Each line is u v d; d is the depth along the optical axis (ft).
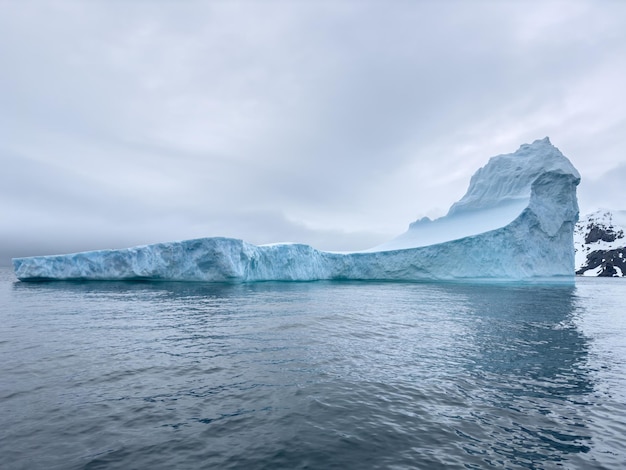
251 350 32.94
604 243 539.29
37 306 61.00
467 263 138.10
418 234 183.52
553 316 55.67
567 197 144.15
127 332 40.11
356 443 16.89
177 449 16.17
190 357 30.45
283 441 16.98
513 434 18.17
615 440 17.72
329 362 29.50
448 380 25.70
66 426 18.10
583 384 25.23
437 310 60.29
